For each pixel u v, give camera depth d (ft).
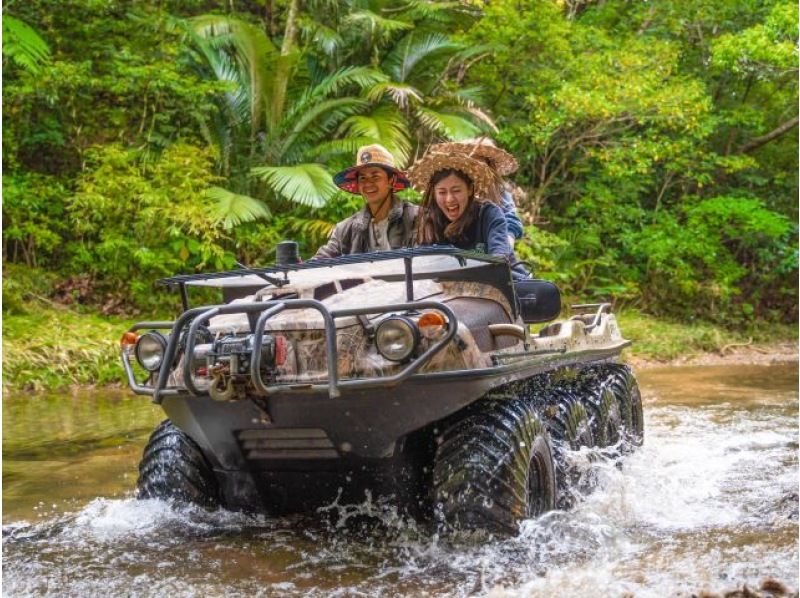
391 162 15.98
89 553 11.57
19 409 25.90
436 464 11.41
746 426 21.83
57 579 10.51
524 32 49.90
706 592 9.35
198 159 40.63
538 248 45.98
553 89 50.29
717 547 11.50
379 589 10.00
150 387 11.78
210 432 11.95
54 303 38.60
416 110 46.11
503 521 11.07
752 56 52.54
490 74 52.24
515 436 11.35
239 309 10.87
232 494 12.84
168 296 40.01
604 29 56.34
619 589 9.74
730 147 58.75
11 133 40.06
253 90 44.37
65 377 31.45
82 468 17.58
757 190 60.70
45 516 13.80
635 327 46.73
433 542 11.30
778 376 34.42
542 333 16.71
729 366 39.27
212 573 10.70
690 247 52.19
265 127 46.78
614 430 16.93
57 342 32.86
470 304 12.51
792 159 60.13
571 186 53.72
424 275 12.92
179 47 43.93
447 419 11.79
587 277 51.65
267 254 42.04
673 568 10.54
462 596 9.71
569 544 11.60
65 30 43.70
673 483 15.37
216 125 44.55
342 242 16.07
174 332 11.28
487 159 16.81
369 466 11.66
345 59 48.44
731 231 54.65
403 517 12.09
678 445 19.22
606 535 12.08
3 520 13.52
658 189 58.29
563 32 50.49
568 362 14.87
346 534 12.32
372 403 10.94
